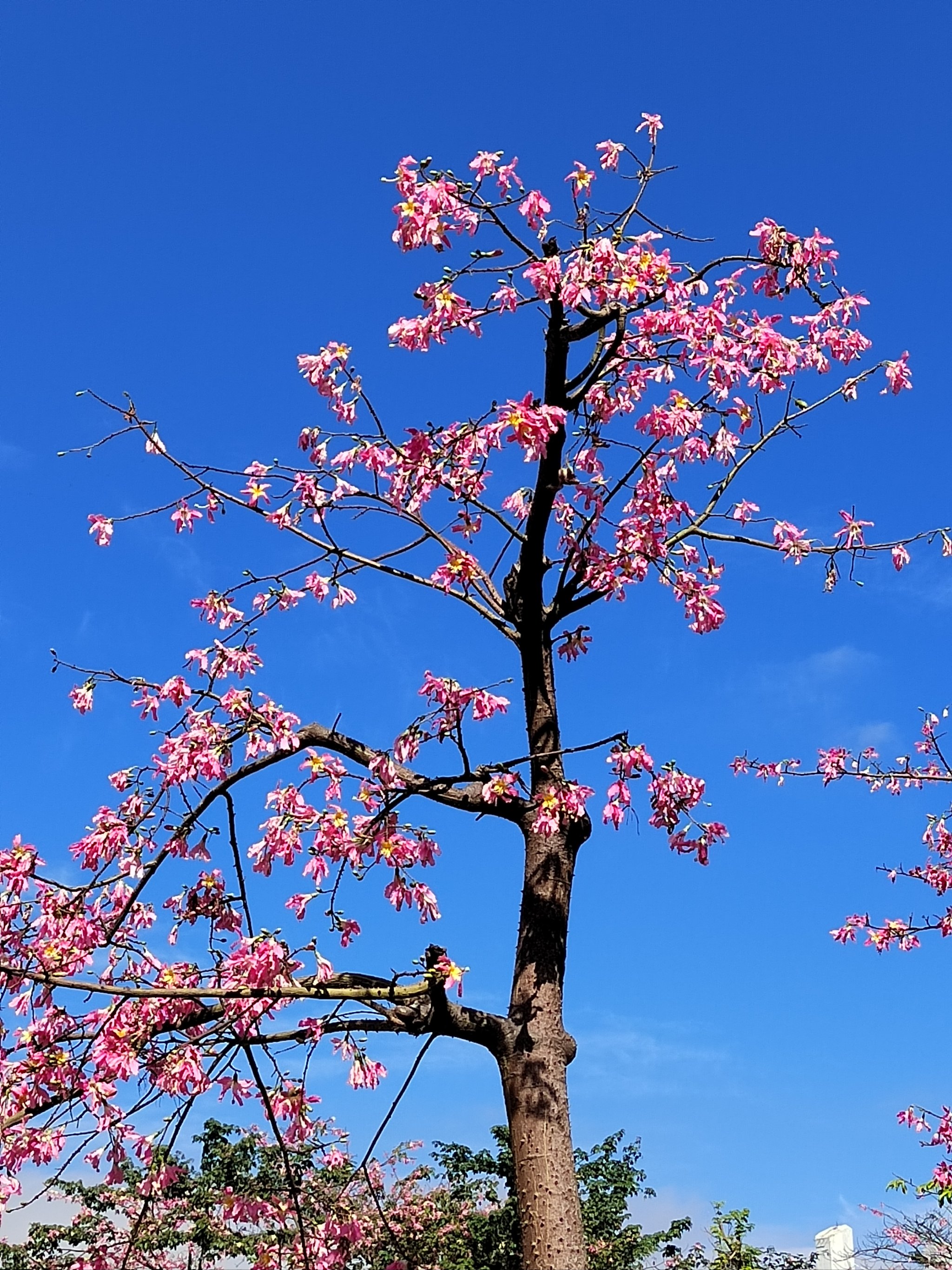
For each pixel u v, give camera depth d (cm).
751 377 661
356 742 627
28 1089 602
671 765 625
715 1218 1084
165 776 624
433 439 630
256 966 564
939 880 1056
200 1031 627
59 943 625
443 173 599
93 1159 571
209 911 670
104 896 660
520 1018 593
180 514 681
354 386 636
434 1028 573
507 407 568
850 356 674
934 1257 1001
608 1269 1217
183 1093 601
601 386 662
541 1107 569
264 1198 834
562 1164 561
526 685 664
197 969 640
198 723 636
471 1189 1313
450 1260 1219
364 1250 940
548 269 588
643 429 634
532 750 644
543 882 623
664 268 621
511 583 677
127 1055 585
